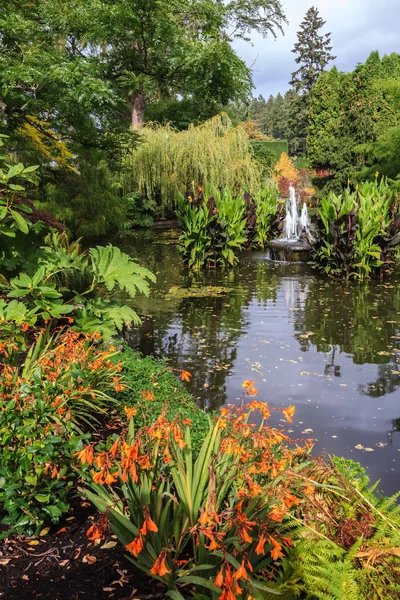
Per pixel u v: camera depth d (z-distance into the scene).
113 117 10.65
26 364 3.01
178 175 17.88
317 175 22.33
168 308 7.41
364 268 9.44
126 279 4.96
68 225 14.76
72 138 10.66
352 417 3.76
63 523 2.21
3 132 9.22
